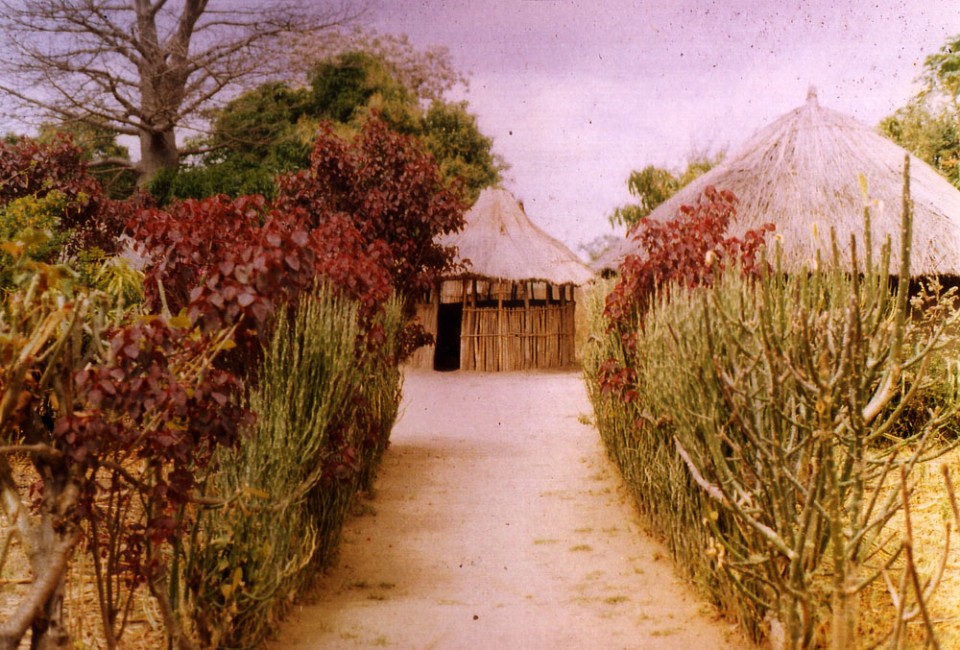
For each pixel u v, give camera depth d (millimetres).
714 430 4383
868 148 12680
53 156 12258
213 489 4746
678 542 6133
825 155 12586
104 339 3746
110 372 3430
